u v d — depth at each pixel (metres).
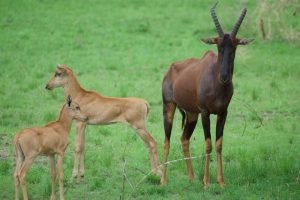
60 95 62.75
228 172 40.56
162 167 40.41
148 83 68.00
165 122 41.31
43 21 100.06
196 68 39.31
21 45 85.69
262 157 44.25
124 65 76.50
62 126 36.69
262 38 86.38
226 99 37.62
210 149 38.09
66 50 83.94
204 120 38.41
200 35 92.94
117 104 43.56
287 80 68.94
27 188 38.19
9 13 104.44
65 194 37.44
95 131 51.34
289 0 79.25
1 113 55.94
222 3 110.06
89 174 41.12
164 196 37.06
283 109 58.06
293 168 40.97
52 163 36.38
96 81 68.50
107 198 36.84
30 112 56.47
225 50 36.69
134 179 40.19
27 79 68.81
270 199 35.62
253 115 55.50
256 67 74.81
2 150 45.97
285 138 49.16
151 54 82.50
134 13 108.12
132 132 51.06
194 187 38.28
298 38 86.38
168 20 103.12
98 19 102.69
